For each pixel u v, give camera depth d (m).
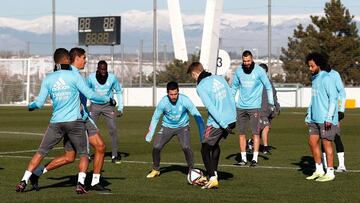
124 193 11.34
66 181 12.71
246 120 15.74
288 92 52.97
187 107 13.33
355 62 63.97
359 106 52.25
